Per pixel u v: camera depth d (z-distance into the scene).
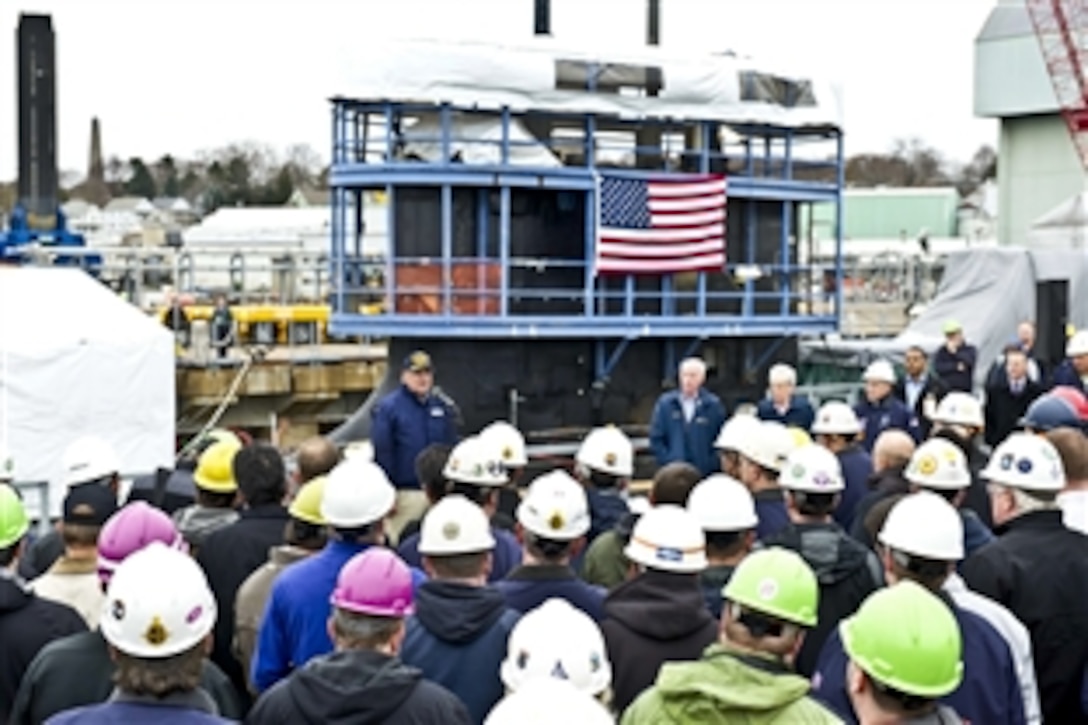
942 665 3.88
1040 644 6.02
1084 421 10.77
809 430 13.58
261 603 6.25
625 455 8.08
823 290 21.05
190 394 23.23
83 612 6.02
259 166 113.62
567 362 18.36
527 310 18.08
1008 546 6.12
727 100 18.56
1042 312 24.16
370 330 17.41
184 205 112.44
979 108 44.28
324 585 5.68
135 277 25.84
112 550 5.34
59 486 16.11
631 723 4.12
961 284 24.55
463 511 5.29
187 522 7.38
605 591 5.99
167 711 3.95
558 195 18.09
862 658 3.93
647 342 19.02
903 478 7.95
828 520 6.53
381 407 12.12
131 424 16.69
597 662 4.15
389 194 17.33
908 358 16.11
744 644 4.20
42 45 29.06
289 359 24.56
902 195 59.53
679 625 5.25
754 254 19.77
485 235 17.72
